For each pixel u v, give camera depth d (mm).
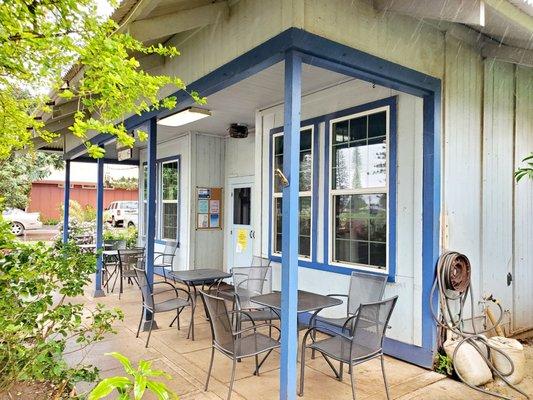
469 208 4012
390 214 3930
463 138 3971
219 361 3660
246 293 4551
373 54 3092
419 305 3639
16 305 2250
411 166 3777
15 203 16547
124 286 7113
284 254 2680
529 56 3984
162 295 6438
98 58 1810
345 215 4512
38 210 21844
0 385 2195
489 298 3994
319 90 4766
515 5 3221
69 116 5238
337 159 4594
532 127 4910
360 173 4320
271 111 5520
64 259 2602
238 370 3459
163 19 2977
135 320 4961
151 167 4820
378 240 4137
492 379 3352
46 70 1853
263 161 5637
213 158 7918
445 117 3766
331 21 2818
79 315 2562
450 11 2785
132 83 1984
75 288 2574
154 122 4852
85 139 2180
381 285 3607
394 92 3949
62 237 9266
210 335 4406
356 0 2980
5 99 2148
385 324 2850
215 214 7938
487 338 3676
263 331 4605
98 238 6512
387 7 3023
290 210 2650
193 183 7660
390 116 3979
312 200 4840
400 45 3314
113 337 4297
